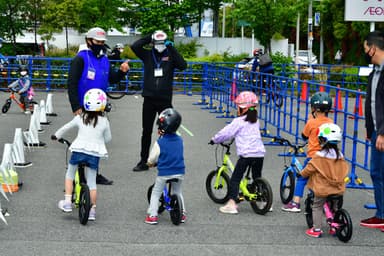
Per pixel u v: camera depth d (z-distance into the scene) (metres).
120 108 19.25
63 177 9.74
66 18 28.31
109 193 8.81
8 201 8.24
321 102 7.92
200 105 20.52
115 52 24.17
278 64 26.12
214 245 6.59
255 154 7.71
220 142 7.95
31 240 6.61
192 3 30.14
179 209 7.17
